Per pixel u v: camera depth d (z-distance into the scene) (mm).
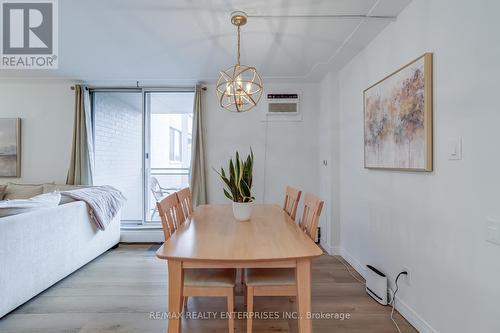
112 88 3934
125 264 3027
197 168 3752
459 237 1444
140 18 2154
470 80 1369
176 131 4520
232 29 2320
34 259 2160
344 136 3166
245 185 1995
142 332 1785
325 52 2768
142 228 3879
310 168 3828
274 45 2619
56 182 3777
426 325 1705
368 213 2541
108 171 4398
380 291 2141
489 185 1267
